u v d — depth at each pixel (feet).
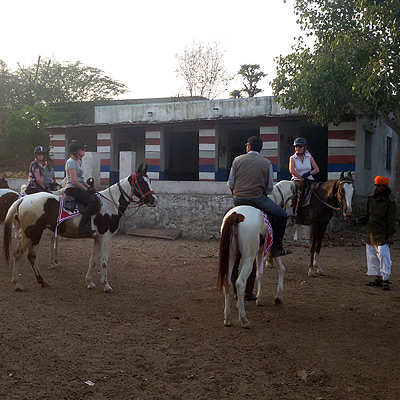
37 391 14.75
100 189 57.41
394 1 45.29
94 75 133.49
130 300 25.63
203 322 22.06
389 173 75.00
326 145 78.43
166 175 84.23
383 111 51.96
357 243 46.06
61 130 78.64
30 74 132.26
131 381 15.76
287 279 31.19
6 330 19.83
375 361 17.79
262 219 22.00
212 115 73.97
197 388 15.43
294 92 51.31
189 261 36.81
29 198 26.66
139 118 80.43
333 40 52.85
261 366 17.17
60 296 25.73
